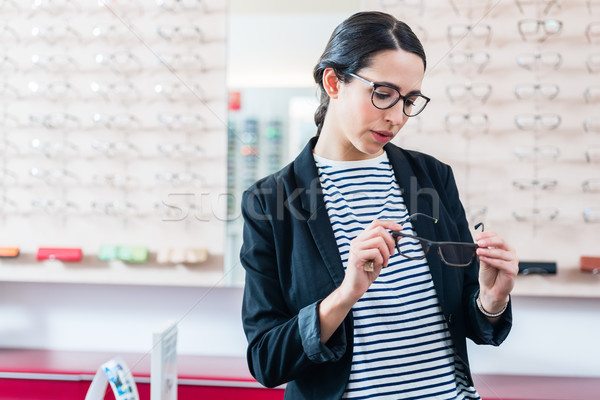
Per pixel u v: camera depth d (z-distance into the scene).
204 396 1.88
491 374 2.06
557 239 1.95
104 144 2.09
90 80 2.11
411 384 0.88
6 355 2.12
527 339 2.07
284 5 2.07
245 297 0.96
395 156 1.01
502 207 1.96
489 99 1.95
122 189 2.11
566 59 1.93
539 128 1.93
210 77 2.07
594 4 1.90
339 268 0.89
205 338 2.20
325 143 0.99
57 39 2.10
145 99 2.10
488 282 0.88
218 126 2.07
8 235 2.14
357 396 0.87
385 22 0.86
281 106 2.06
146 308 2.21
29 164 2.14
